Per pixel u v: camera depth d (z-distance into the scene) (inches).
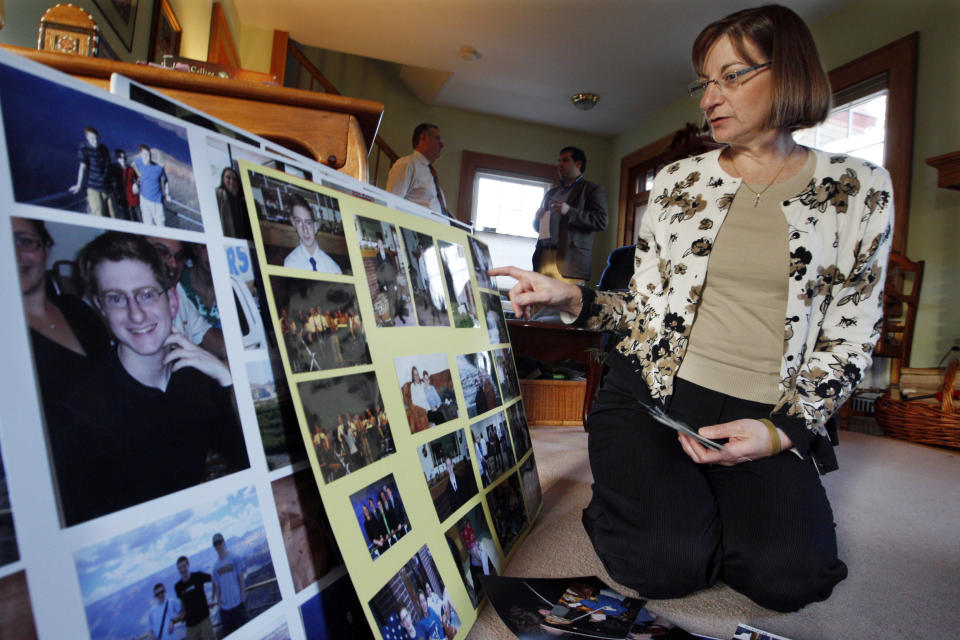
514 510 44.3
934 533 59.3
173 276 20.1
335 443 24.4
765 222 42.2
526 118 260.8
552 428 105.2
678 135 140.6
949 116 130.5
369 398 27.7
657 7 165.5
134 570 16.8
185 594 18.1
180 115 22.9
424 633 26.5
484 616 34.3
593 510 44.2
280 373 24.0
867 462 95.2
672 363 42.9
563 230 186.7
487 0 169.9
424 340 34.8
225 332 21.7
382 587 24.5
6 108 15.9
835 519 61.9
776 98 39.3
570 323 48.6
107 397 17.0
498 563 38.3
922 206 135.4
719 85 40.9
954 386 113.2
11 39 63.2
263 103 41.3
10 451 14.4
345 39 202.2
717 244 43.4
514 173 263.4
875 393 136.1
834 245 41.2
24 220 15.7
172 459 18.6
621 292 48.9
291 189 25.6
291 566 22.5
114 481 16.7
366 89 238.5
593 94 226.7
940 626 38.2
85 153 17.8
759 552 37.1
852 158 42.6
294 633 21.7
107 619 15.8
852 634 36.2
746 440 36.7
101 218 18.0
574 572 41.3
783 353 40.9
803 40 39.1
